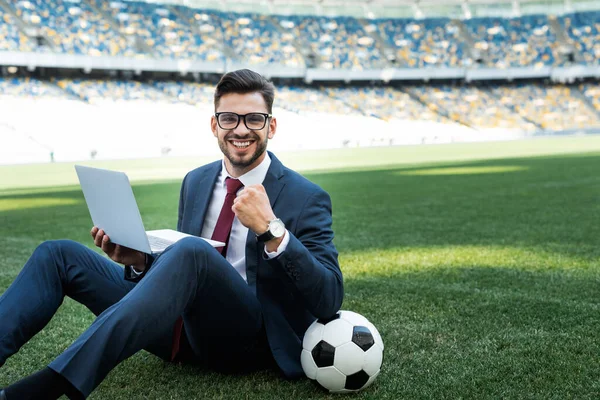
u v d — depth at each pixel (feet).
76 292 7.71
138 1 132.67
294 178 8.39
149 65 118.32
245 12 144.97
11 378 9.16
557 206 28.99
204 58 127.75
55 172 66.33
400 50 147.13
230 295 7.41
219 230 8.32
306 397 7.93
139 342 6.45
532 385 8.34
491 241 20.42
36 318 7.05
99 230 7.88
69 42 116.06
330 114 127.75
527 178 44.34
